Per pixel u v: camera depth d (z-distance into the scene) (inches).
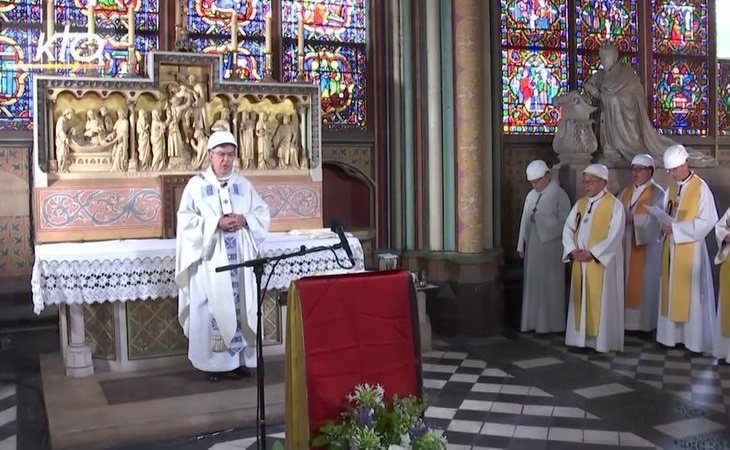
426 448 132.6
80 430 186.5
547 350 289.6
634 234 309.9
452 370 261.0
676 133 395.2
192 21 309.6
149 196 260.4
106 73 290.5
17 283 284.7
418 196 331.6
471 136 312.2
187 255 223.0
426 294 326.3
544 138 363.6
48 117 249.1
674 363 267.1
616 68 347.3
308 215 281.6
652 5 387.9
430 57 319.6
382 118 336.8
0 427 205.2
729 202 351.9
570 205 320.2
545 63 367.6
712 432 194.1
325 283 138.4
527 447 185.2
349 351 138.4
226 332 223.9
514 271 357.4
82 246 234.7
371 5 335.3
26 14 286.2
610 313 281.4
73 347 235.0
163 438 194.1
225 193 230.2
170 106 265.6
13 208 283.3
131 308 239.6
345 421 134.3
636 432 194.7
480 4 313.3
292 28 326.6
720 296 267.7
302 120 285.9
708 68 400.2
